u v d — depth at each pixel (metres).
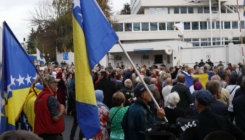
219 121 4.61
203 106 4.68
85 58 5.25
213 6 59.72
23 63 5.95
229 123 4.64
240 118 6.18
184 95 8.76
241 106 6.17
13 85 5.82
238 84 8.73
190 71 17.02
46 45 57.72
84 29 5.29
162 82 12.83
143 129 5.20
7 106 5.78
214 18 58.81
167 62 45.91
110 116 6.39
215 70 15.60
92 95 5.24
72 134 10.23
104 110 6.70
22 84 5.93
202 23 59.84
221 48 36.50
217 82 6.45
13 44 5.86
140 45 44.84
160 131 4.00
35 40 58.41
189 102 8.75
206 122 4.58
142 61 46.72
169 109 6.12
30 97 7.16
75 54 5.25
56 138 6.40
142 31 59.25
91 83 5.26
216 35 59.09
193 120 4.47
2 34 5.79
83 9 5.29
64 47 53.12
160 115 5.36
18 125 7.78
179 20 59.69
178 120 4.53
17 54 5.90
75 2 5.27
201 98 4.62
